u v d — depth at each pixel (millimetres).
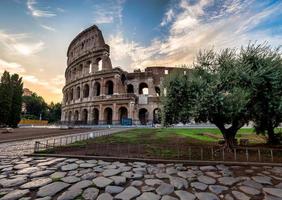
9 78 51969
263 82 13148
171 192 6523
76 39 73875
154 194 6344
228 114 12055
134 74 64250
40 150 13750
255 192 6531
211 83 12773
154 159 10852
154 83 66500
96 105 57969
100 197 6059
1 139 20672
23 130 38344
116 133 28688
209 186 7078
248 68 12852
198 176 8250
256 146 15656
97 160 11242
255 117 15016
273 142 16984
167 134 26484
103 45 61000
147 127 46344
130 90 67438
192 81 13711
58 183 7281
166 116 15281
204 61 14781
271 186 7094
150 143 17156
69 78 75625
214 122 14055
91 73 60719
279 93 13000
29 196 6102
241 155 12203
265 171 8961
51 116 117312
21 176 8117
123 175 8336
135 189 6777
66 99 76062
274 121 16016
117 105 54438
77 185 7078
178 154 11773
